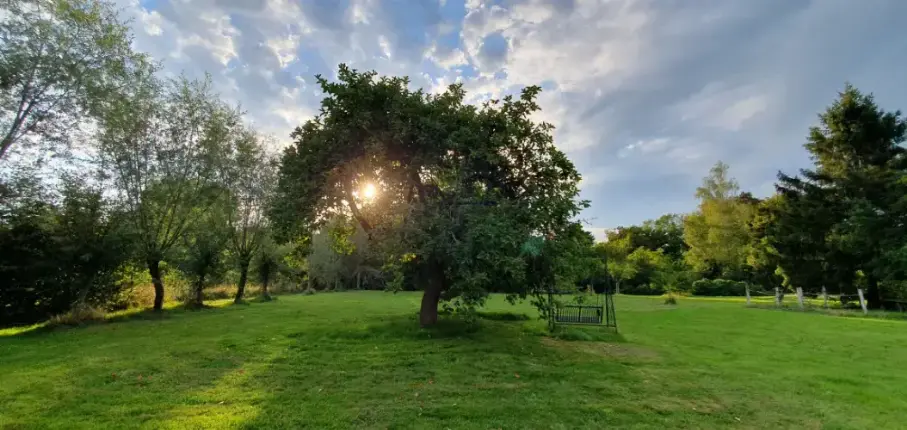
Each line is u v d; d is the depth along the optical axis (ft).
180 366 27.17
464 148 37.73
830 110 89.86
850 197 83.97
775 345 38.93
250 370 26.45
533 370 27.32
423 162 37.60
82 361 28.25
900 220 71.87
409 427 17.49
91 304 60.39
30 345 34.81
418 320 47.50
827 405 21.62
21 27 47.44
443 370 27.02
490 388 23.27
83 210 54.08
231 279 95.09
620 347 36.94
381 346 34.14
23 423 16.99
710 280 143.33
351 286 178.60
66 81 49.88
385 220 36.91
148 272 68.80
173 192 65.72
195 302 72.95
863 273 82.94
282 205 40.34
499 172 42.04
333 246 56.80
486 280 33.40
